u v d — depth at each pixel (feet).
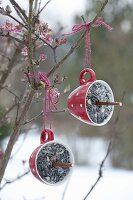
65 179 8.11
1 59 12.21
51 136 8.02
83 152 39.68
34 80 7.62
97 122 8.38
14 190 20.38
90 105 8.31
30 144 36.88
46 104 8.69
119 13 39.32
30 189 21.25
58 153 8.09
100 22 8.02
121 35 40.91
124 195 23.44
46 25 8.21
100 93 8.43
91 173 28.27
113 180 26.37
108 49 41.19
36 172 7.85
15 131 8.21
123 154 39.04
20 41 8.28
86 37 8.11
